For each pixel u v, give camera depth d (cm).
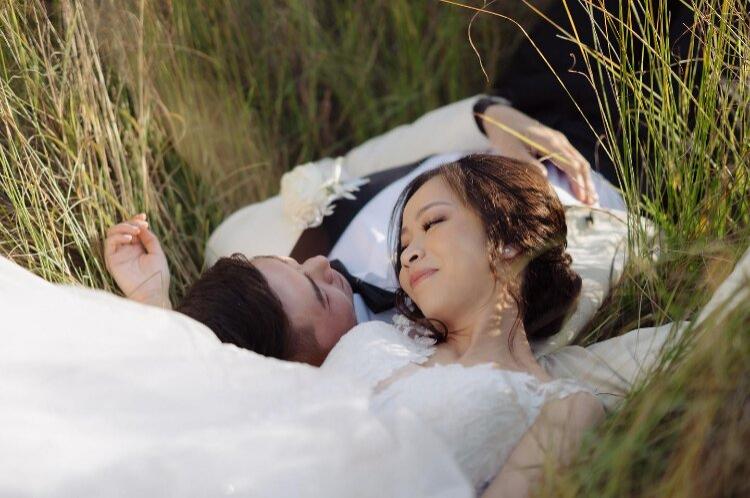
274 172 213
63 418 102
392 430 106
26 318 111
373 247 162
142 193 181
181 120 194
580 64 185
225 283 140
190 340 116
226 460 101
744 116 149
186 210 198
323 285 147
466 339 132
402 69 227
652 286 144
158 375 108
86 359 108
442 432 117
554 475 106
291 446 103
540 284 136
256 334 138
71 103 168
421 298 132
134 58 183
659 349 126
